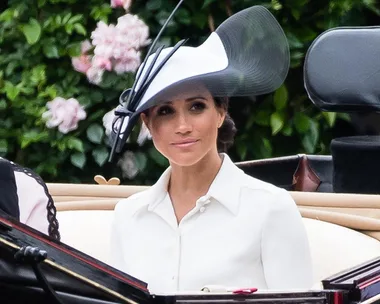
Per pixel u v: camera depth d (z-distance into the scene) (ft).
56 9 63.72
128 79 60.39
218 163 34.24
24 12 63.77
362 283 27.63
